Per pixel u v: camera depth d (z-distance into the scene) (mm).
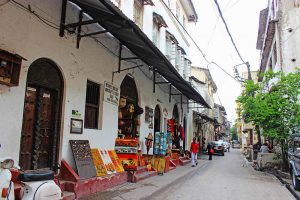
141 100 14898
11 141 6883
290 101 16469
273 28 22203
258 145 25188
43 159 8234
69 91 8977
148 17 16422
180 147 23359
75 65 9250
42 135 8234
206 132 43688
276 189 11664
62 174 8445
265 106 16281
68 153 8875
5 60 6520
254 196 10094
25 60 7129
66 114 8836
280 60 20594
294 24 20688
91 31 10117
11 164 4922
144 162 14180
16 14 7043
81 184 8297
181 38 24672
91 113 10570
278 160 17906
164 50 19484
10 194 4988
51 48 8195
